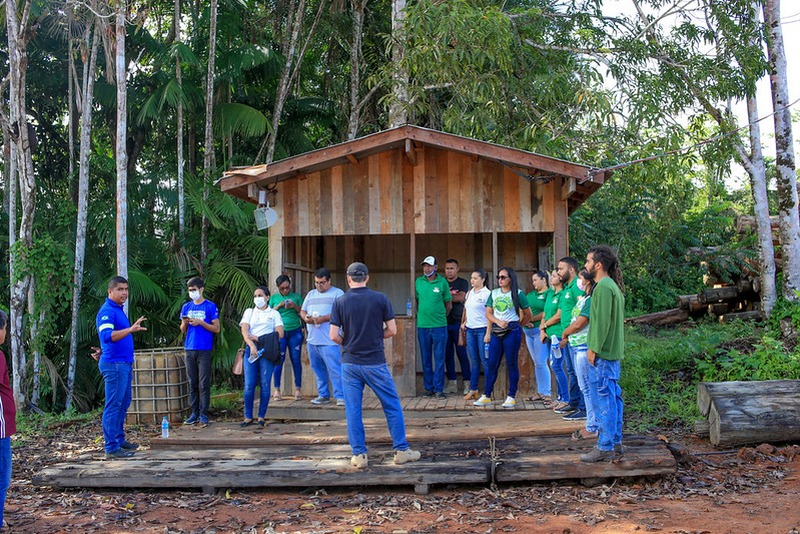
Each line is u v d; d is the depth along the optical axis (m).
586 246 18.80
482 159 9.34
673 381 10.86
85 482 6.54
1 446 5.31
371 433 7.47
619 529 5.11
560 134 13.30
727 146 13.21
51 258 11.61
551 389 9.22
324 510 5.86
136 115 14.82
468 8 12.16
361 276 6.41
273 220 9.57
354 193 9.60
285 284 9.37
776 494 5.96
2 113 12.10
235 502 6.19
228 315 12.88
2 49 14.33
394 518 5.55
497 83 13.08
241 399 11.30
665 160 12.82
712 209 21.30
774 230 16.61
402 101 13.44
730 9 13.43
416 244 11.71
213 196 12.55
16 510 6.04
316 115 16.88
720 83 12.78
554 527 5.21
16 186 13.65
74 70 12.08
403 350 9.52
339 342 6.41
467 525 5.33
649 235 20.19
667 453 6.35
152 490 6.61
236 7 15.39
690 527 5.14
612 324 6.19
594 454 6.24
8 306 13.18
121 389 7.28
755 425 7.48
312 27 15.44
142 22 11.99
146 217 13.48
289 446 7.36
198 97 14.12
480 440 7.27
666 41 13.69
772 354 9.44
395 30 13.27
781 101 12.94
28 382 11.60
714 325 16.16
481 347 8.87
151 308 12.52
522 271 11.44
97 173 14.02
